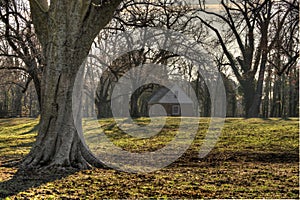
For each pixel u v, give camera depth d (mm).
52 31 11453
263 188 9336
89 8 11359
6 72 25766
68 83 11500
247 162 14602
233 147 19344
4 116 59062
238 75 40000
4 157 15500
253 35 39406
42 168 11195
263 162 14562
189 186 9539
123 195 8453
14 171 11148
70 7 11336
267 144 20047
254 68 39125
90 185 9500
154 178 10703
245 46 41656
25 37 22188
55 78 11422
